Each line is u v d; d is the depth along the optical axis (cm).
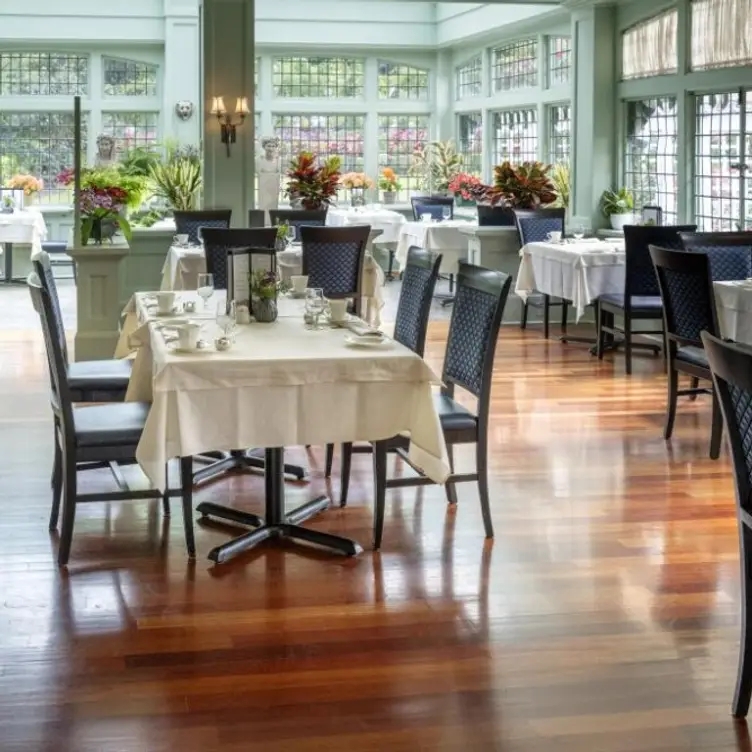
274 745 306
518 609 401
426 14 1652
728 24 969
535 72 1436
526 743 307
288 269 868
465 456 607
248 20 1068
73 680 345
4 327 1037
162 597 411
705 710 326
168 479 560
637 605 404
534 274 991
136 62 1633
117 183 878
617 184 1167
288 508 517
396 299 1302
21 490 539
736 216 995
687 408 726
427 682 344
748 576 317
